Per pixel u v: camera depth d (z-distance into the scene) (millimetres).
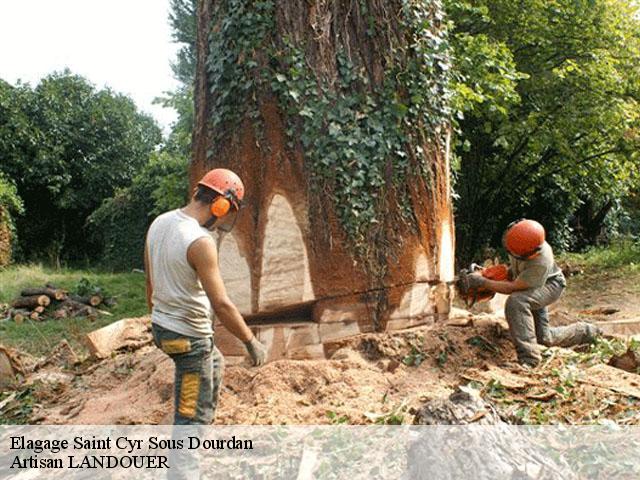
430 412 3076
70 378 5969
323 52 4949
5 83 24734
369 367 4637
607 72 12664
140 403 4672
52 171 24406
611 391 4160
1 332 10953
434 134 5320
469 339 5000
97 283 15586
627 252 16188
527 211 18578
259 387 4410
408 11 5199
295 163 4906
